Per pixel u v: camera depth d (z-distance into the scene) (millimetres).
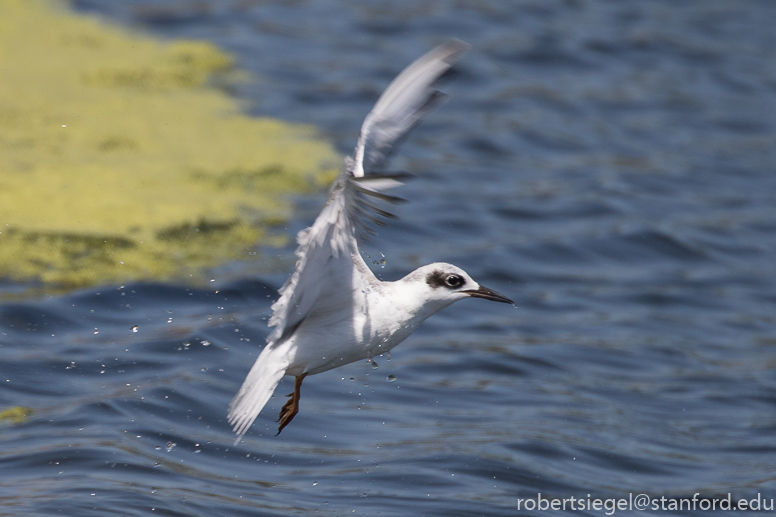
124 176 16219
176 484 9406
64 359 11750
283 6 27422
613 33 27562
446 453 10359
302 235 7438
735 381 12867
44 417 10500
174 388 11266
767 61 26625
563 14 28828
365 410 11430
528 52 25734
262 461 10125
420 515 9141
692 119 23078
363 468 10039
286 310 7941
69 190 15438
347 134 19781
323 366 8547
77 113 18391
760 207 19078
